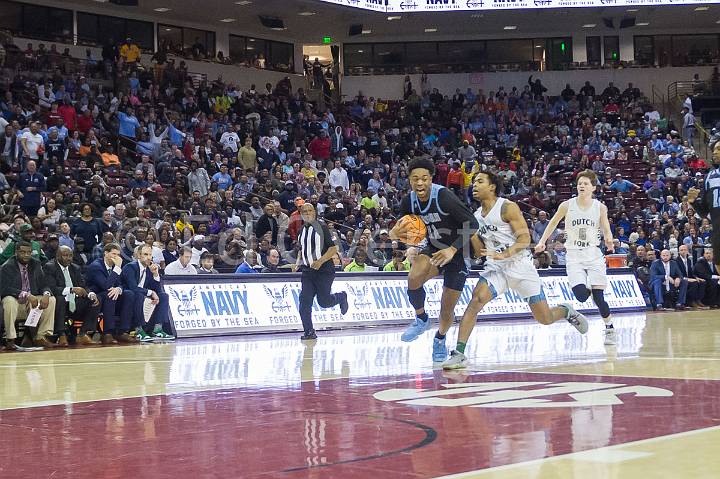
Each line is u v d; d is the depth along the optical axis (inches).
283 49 1346.0
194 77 1168.2
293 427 165.9
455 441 145.9
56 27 1080.2
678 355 308.8
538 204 1017.5
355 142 1132.5
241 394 221.5
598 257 398.3
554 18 1302.9
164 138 917.8
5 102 850.8
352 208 848.3
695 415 167.6
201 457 138.9
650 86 1380.4
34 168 680.4
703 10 1277.1
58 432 167.2
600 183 1108.5
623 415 168.6
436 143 1198.9
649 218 997.8
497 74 1371.8
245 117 1070.4
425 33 1368.1
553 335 459.8
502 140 1237.1
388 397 206.7
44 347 467.8
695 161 1175.0
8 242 510.9
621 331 475.5
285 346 425.4
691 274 816.9
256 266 600.4
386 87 1364.4
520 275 303.6
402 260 669.9
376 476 120.5
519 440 145.0
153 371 298.7
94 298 489.1
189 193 807.1
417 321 319.6
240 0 1124.5
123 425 174.1
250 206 752.3
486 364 291.7
